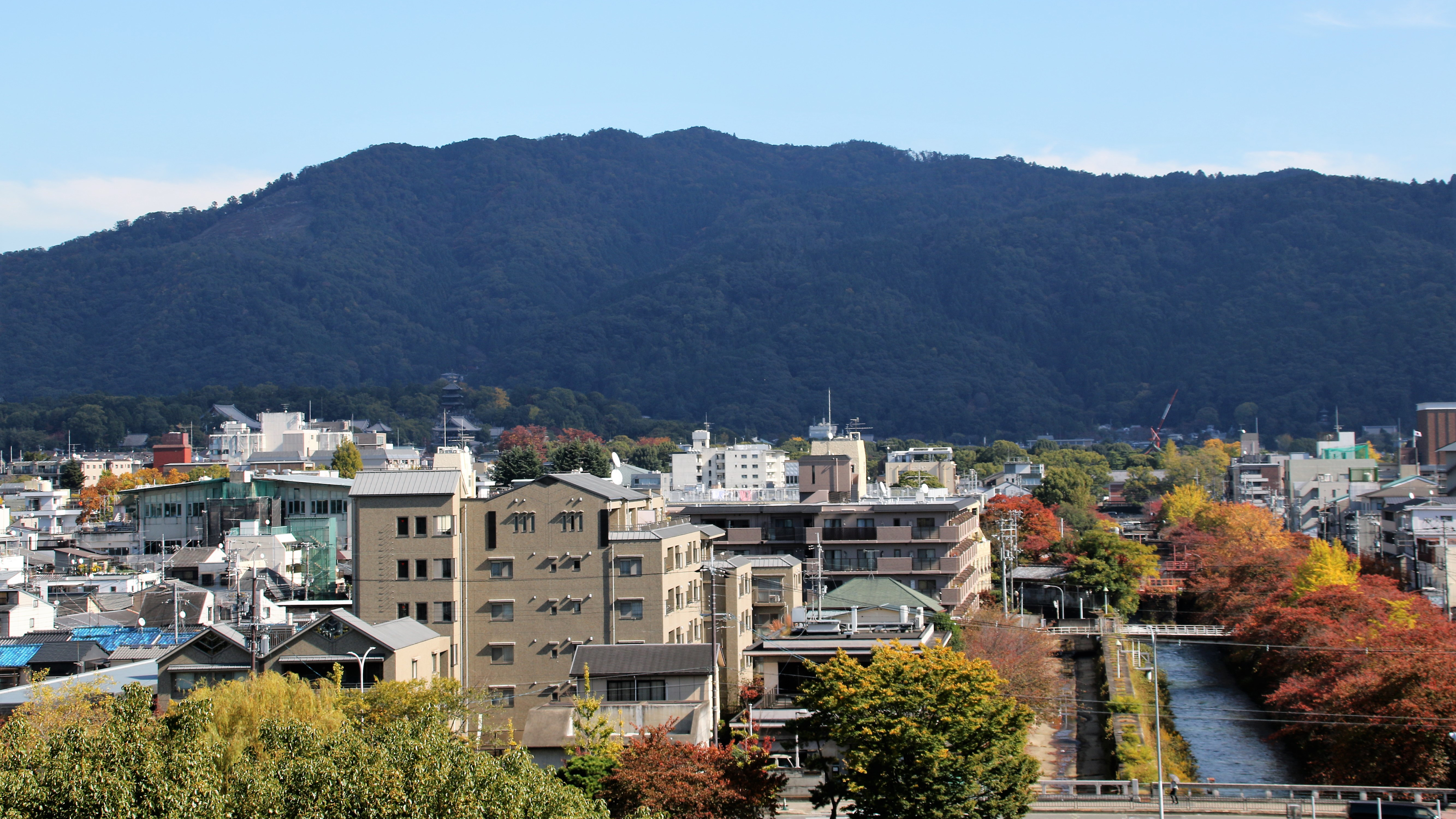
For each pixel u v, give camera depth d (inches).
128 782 2014.0
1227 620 6387.8
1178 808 3152.1
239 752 2375.7
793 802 3181.6
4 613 4672.7
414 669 3486.7
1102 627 6407.5
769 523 5925.2
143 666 3848.4
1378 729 3516.2
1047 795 3312.0
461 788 2139.5
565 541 3873.0
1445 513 7283.5
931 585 5738.2
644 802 2536.9
